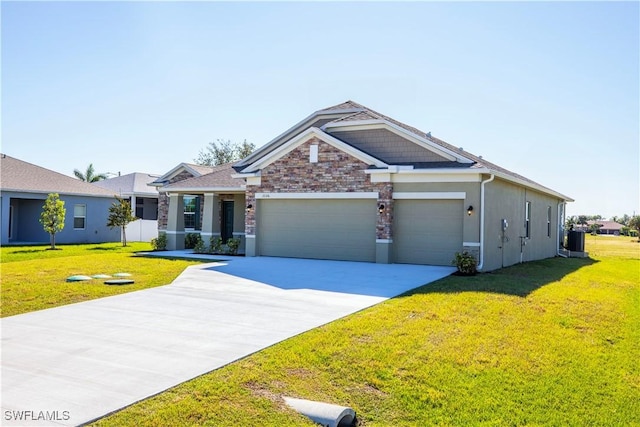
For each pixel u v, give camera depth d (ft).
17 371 18.02
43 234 92.89
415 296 33.32
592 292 39.04
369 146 57.31
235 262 53.47
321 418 14.69
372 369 18.93
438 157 53.26
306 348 21.18
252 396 16.24
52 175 98.84
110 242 101.60
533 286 39.65
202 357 19.92
